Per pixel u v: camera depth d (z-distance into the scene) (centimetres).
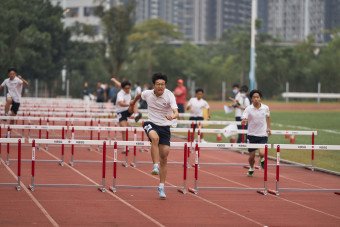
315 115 9150
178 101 5869
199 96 4791
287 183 3175
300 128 6694
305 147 2866
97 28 18425
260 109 3309
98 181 3016
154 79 2595
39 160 3653
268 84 14788
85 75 13288
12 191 2678
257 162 3912
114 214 2283
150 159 3912
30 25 11106
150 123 2614
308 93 13725
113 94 8231
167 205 2478
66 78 12888
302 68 14875
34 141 2680
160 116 2617
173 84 15562
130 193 2714
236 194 2783
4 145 4412
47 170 3322
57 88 12500
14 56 9475
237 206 2508
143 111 6116
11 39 9512
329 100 14038
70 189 2769
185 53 15925
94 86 12862
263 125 3322
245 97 4856
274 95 14700
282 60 14900
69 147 4425
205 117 4828
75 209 2350
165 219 2223
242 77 15038
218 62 17525
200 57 18225
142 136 4350
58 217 2206
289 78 14750
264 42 16212
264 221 2244
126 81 4147
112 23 12044
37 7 12006
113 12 12075
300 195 2812
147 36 15612
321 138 5600
